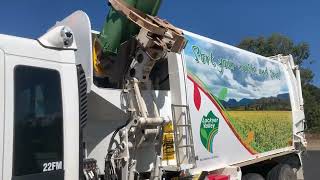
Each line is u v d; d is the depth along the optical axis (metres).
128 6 5.39
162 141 5.76
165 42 5.43
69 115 4.04
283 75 10.48
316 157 23.45
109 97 5.21
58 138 3.93
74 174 4.02
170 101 6.11
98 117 5.27
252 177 8.83
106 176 5.25
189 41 6.66
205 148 6.63
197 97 6.53
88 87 4.99
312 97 49.75
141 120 5.28
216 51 7.40
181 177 6.06
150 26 5.29
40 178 3.76
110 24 5.52
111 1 5.48
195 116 6.43
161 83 6.17
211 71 7.07
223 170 7.03
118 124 5.48
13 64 3.70
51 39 4.04
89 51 5.05
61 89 4.02
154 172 5.70
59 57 4.07
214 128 6.96
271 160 9.83
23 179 3.64
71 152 4.02
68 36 4.12
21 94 3.71
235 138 7.68
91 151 5.17
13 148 3.60
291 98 10.70
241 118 7.95
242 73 8.26
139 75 5.59
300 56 56.44
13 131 3.61
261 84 9.08
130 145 5.35
